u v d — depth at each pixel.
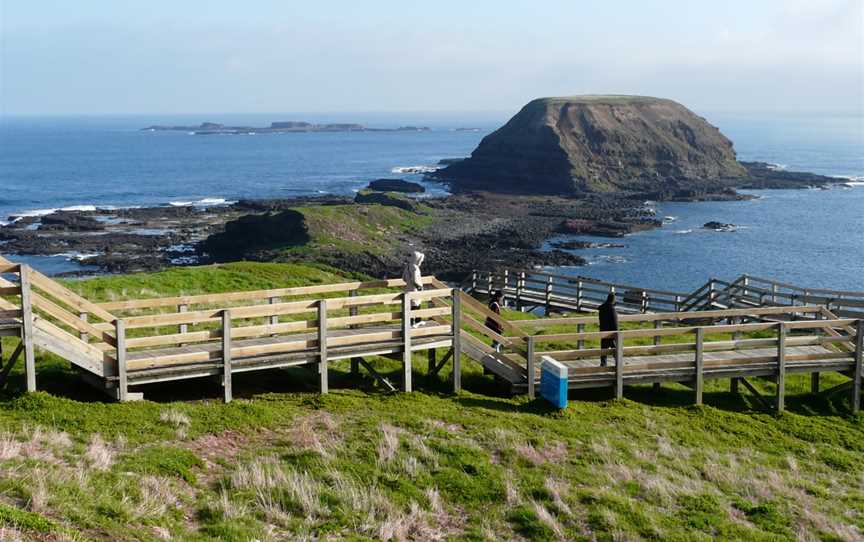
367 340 19.44
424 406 18.94
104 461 13.57
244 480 13.85
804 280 73.44
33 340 16.12
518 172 168.88
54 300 26.27
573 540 13.29
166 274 32.91
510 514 13.96
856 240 95.19
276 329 18.25
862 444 20.34
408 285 22.23
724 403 22.23
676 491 15.51
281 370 20.48
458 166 185.12
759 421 21.11
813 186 158.50
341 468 14.90
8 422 14.88
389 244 90.69
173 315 17.00
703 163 182.75
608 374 21.03
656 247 92.38
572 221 109.00
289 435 16.38
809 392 23.53
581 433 18.17
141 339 16.89
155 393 18.11
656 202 138.75
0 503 10.78
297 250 82.75
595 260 84.50
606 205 134.25
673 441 18.80
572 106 189.12
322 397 18.66
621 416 19.83
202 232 99.25
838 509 15.90
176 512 12.47
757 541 13.74
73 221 103.19
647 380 21.22
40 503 11.29
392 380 20.80
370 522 13.12
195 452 14.98
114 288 29.14
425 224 105.12
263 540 11.96
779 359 21.88
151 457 14.13
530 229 105.25
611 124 185.62
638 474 16.20
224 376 17.59
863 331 22.28
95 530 11.09
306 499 13.43
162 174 195.38
